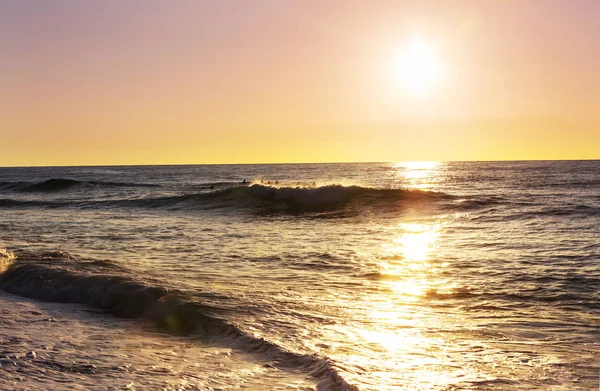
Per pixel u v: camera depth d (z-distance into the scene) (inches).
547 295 501.0
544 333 386.9
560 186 2171.5
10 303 475.2
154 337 382.0
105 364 319.9
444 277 585.3
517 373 304.7
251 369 314.3
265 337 366.0
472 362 323.0
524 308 461.4
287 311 434.6
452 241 839.1
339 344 355.9
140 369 312.5
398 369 308.8
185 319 415.8
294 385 289.7
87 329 398.3
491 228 967.6
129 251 757.9
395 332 387.2
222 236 920.9
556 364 319.9
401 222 1111.6
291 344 353.7
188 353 345.7
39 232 984.9
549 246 752.3
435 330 394.0
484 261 666.8
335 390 278.4
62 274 540.4
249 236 921.5
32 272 558.6
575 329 396.8
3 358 322.3
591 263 629.9
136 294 467.5
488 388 282.8
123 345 360.8
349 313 436.5
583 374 303.0
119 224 1115.3
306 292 508.4
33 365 313.4
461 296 502.9
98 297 482.9
